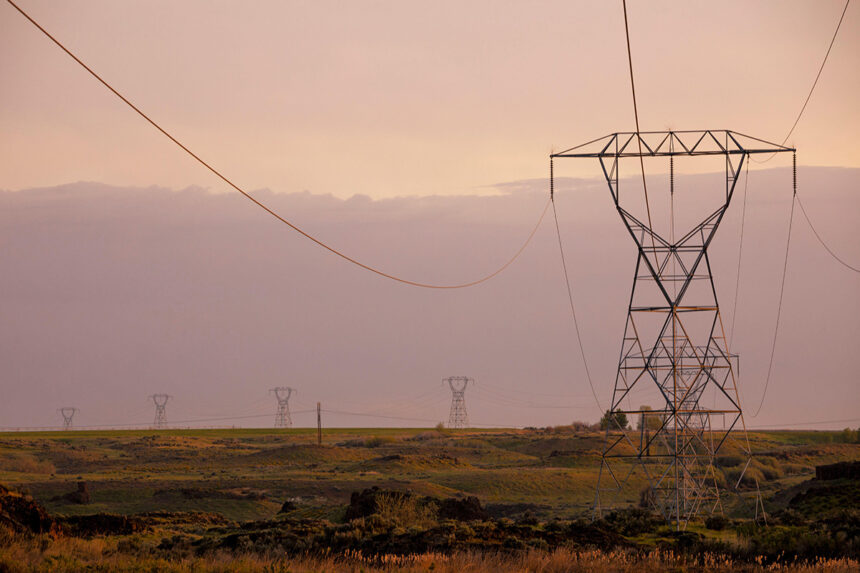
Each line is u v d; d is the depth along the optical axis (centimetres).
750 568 4138
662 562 4419
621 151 7400
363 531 5566
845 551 4591
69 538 4978
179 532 7144
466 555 4359
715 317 7481
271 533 5675
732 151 7250
